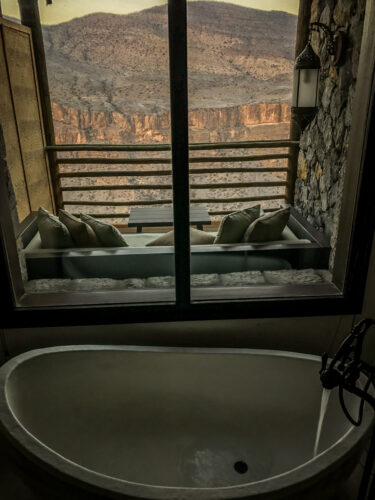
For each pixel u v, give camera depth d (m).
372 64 1.55
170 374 1.88
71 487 1.21
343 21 2.38
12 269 1.85
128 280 2.50
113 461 1.78
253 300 1.87
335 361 1.24
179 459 1.81
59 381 1.80
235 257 2.54
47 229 2.65
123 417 1.91
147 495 1.15
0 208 1.72
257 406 1.90
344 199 1.87
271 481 1.20
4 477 1.77
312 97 2.62
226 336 1.99
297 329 1.98
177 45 1.45
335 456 1.29
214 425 1.93
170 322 1.94
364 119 1.63
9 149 3.44
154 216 3.90
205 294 1.93
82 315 1.85
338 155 2.52
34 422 1.70
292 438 1.85
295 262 2.58
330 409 1.66
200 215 3.84
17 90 3.64
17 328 1.89
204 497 1.15
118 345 1.86
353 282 1.85
